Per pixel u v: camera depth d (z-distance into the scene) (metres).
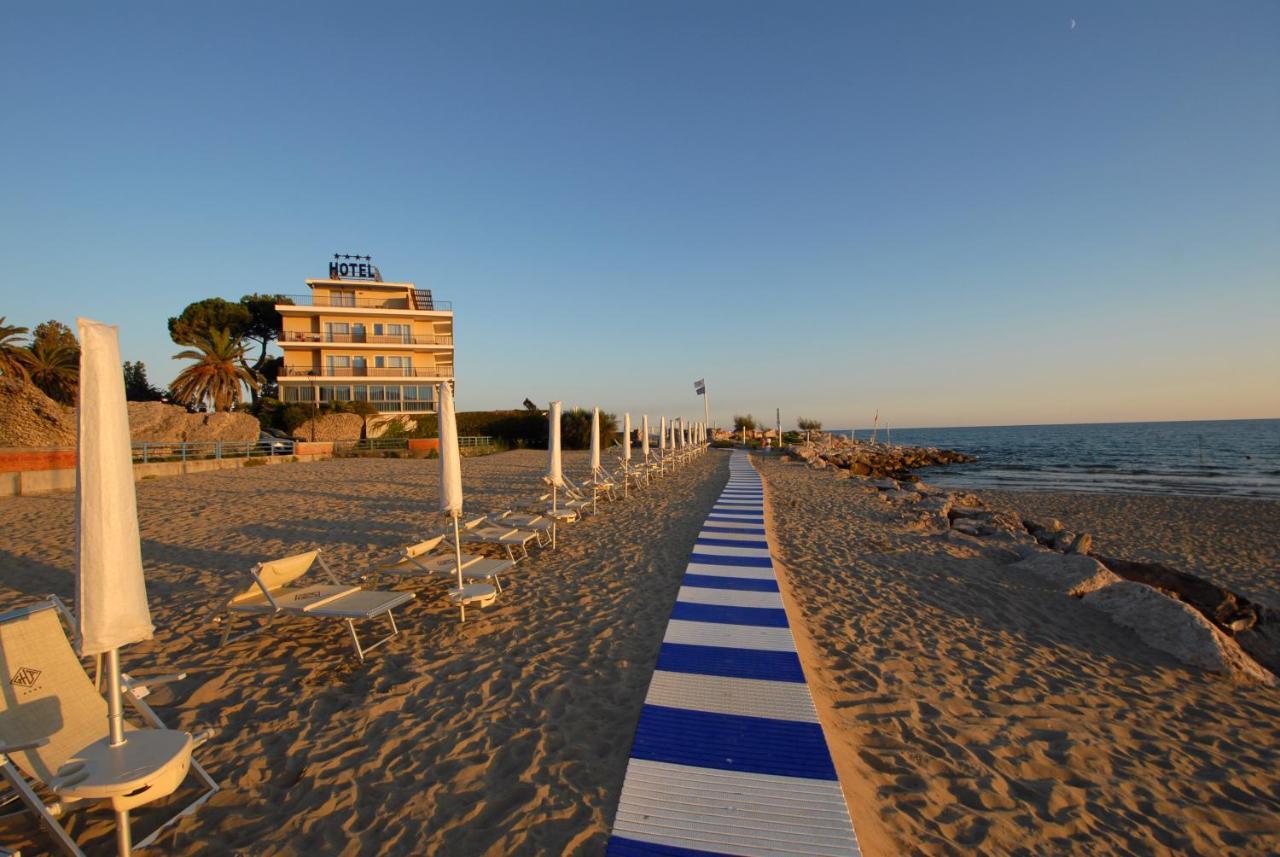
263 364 45.34
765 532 9.87
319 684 4.30
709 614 5.70
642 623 5.56
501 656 4.82
